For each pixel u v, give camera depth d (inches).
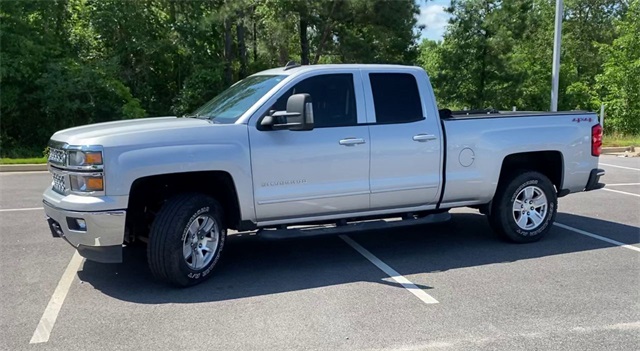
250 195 220.1
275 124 221.8
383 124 241.6
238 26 975.6
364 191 238.5
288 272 232.8
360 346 164.2
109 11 863.1
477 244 275.0
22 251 261.6
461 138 255.0
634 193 415.8
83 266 240.2
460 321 181.6
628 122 1012.5
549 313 188.1
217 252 222.1
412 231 303.3
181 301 200.4
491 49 1056.8
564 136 275.0
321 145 229.1
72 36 865.5
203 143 211.3
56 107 771.4
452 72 1085.1
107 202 197.9
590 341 167.6
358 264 243.6
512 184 267.0
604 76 1056.2
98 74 796.0
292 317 185.3
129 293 208.4
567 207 364.2
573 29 1609.3
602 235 290.7
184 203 209.8
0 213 341.7
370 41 983.0
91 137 202.2
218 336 171.2
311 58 1000.2
